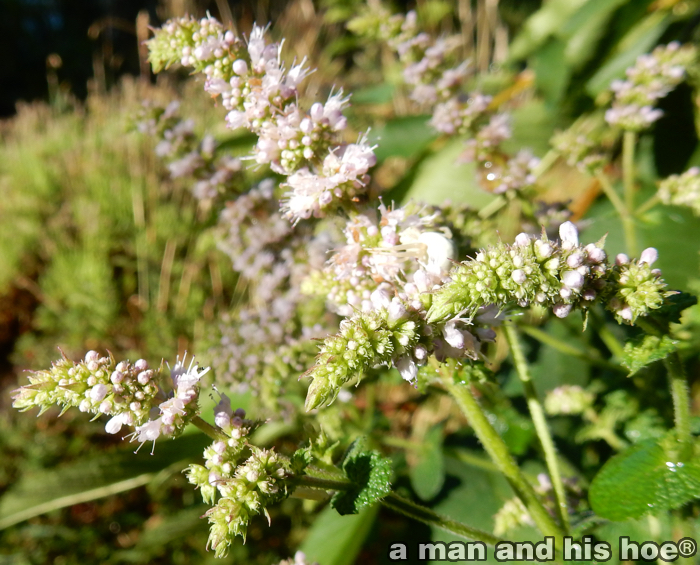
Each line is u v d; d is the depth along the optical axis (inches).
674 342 3.6
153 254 12.5
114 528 9.2
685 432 3.9
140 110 6.0
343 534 6.7
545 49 9.1
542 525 4.2
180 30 4.3
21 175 15.2
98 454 8.4
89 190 14.3
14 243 13.2
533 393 4.7
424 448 6.7
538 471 6.3
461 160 6.4
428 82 6.8
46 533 9.0
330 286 4.7
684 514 4.7
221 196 6.2
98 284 11.9
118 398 3.5
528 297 3.1
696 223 7.1
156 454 7.7
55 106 19.9
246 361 5.8
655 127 8.5
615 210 6.9
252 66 4.1
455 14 16.2
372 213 4.2
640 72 6.5
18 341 12.1
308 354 5.7
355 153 4.0
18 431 10.1
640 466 4.0
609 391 6.0
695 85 7.5
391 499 4.2
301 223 6.2
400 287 4.0
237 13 20.2
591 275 3.3
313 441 4.2
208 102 16.5
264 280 6.2
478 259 3.2
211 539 3.3
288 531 8.7
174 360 10.7
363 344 3.1
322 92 15.2
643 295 3.3
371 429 6.8
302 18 18.2
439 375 4.3
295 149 4.0
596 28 8.6
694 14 8.3
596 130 9.0
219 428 3.8
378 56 17.2
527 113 10.1
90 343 11.6
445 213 5.0
